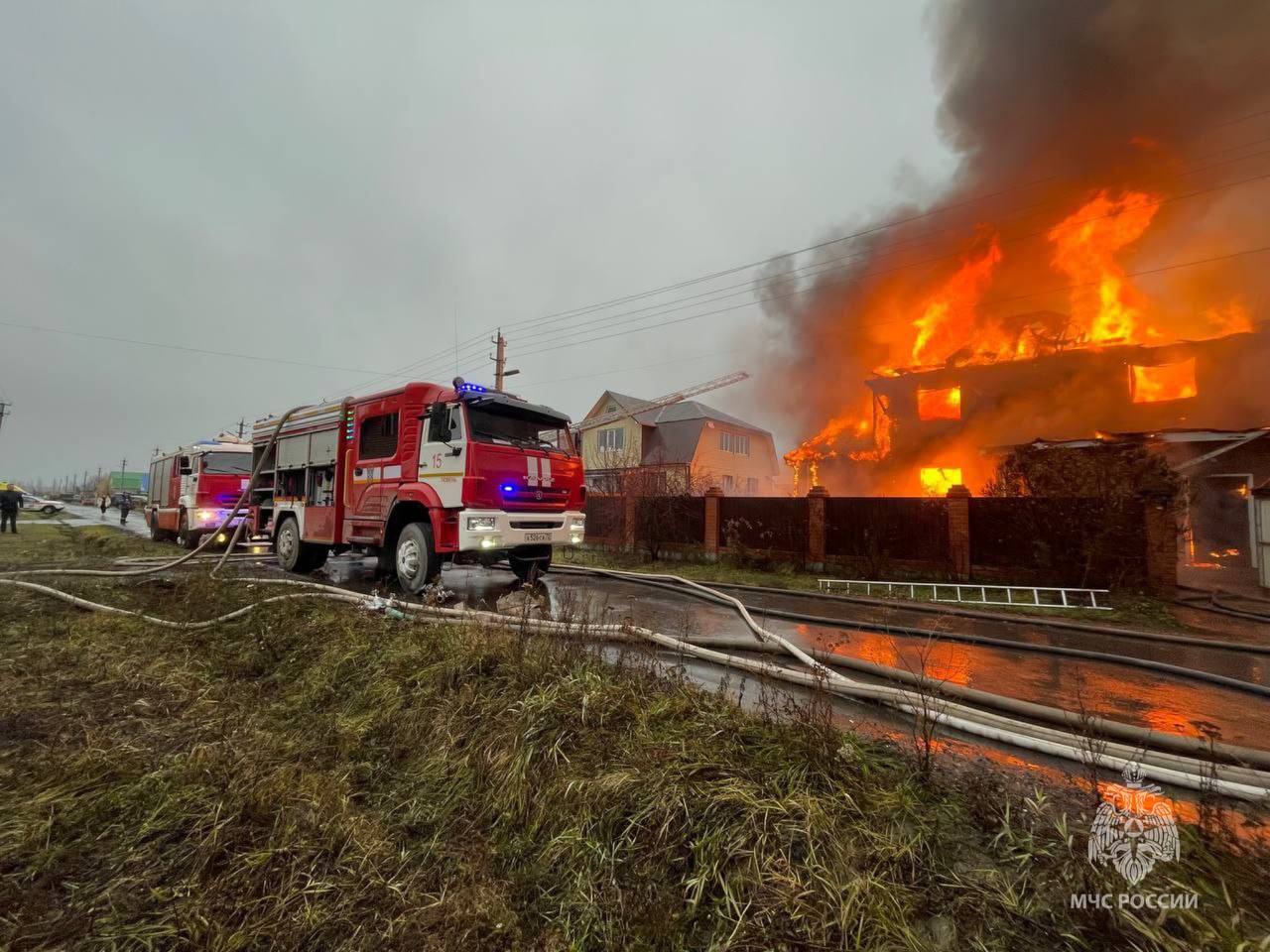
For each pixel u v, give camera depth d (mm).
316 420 9250
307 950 1601
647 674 3279
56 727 2887
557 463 7824
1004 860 1877
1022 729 3068
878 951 1479
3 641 4414
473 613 5098
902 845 1886
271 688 3789
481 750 2617
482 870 1993
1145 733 3043
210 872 1871
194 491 13328
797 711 2748
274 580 6957
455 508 6820
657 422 31812
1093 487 9094
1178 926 1576
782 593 9156
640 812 2053
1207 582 10125
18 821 2062
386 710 3180
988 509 9820
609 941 1640
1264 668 5078
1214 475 12477
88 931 1611
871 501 10984
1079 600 8312
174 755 2615
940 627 6637
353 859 1970
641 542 14375
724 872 1787
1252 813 2270
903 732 3084
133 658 4043
